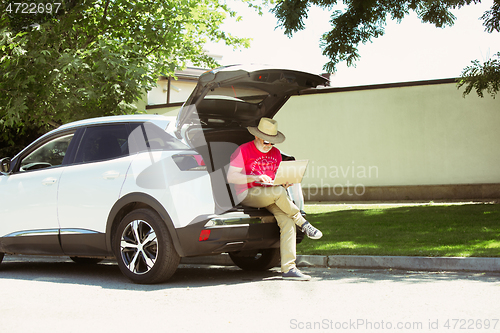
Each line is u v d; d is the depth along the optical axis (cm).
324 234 798
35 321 366
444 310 372
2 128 1169
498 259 526
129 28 1128
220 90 511
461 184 1487
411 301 404
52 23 941
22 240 604
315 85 577
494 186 1453
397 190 1554
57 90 950
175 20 1127
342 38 1173
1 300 443
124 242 521
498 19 1125
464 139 1485
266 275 572
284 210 528
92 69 957
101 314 387
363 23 1177
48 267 679
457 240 659
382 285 473
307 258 616
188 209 486
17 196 611
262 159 551
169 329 341
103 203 534
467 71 1179
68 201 562
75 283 530
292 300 420
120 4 1080
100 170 544
